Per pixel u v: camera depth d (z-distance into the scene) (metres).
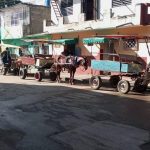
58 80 20.34
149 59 19.73
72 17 27.27
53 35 26.86
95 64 16.69
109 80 18.25
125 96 14.52
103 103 12.72
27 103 12.73
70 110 11.36
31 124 9.45
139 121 9.66
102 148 7.24
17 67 25.27
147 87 16.62
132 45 20.73
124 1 22.41
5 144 7.68
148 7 19.61
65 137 8.12
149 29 19.05
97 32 22.92
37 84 19.16
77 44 25.39
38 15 34.78
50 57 22.12
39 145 7.54
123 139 7.87
